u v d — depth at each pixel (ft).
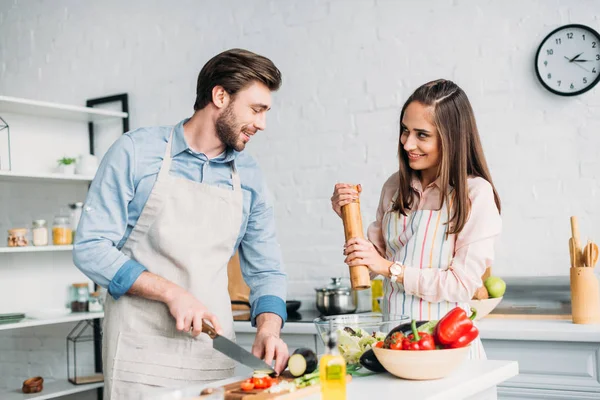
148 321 6.18
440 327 5.37
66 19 15.29
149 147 6.33
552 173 10.30
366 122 11.76
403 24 11.44
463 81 10.94
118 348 6.19
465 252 6.44
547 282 10.11
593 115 10.04
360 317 6.04
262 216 6.98
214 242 6.47
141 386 6.14
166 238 6.28
